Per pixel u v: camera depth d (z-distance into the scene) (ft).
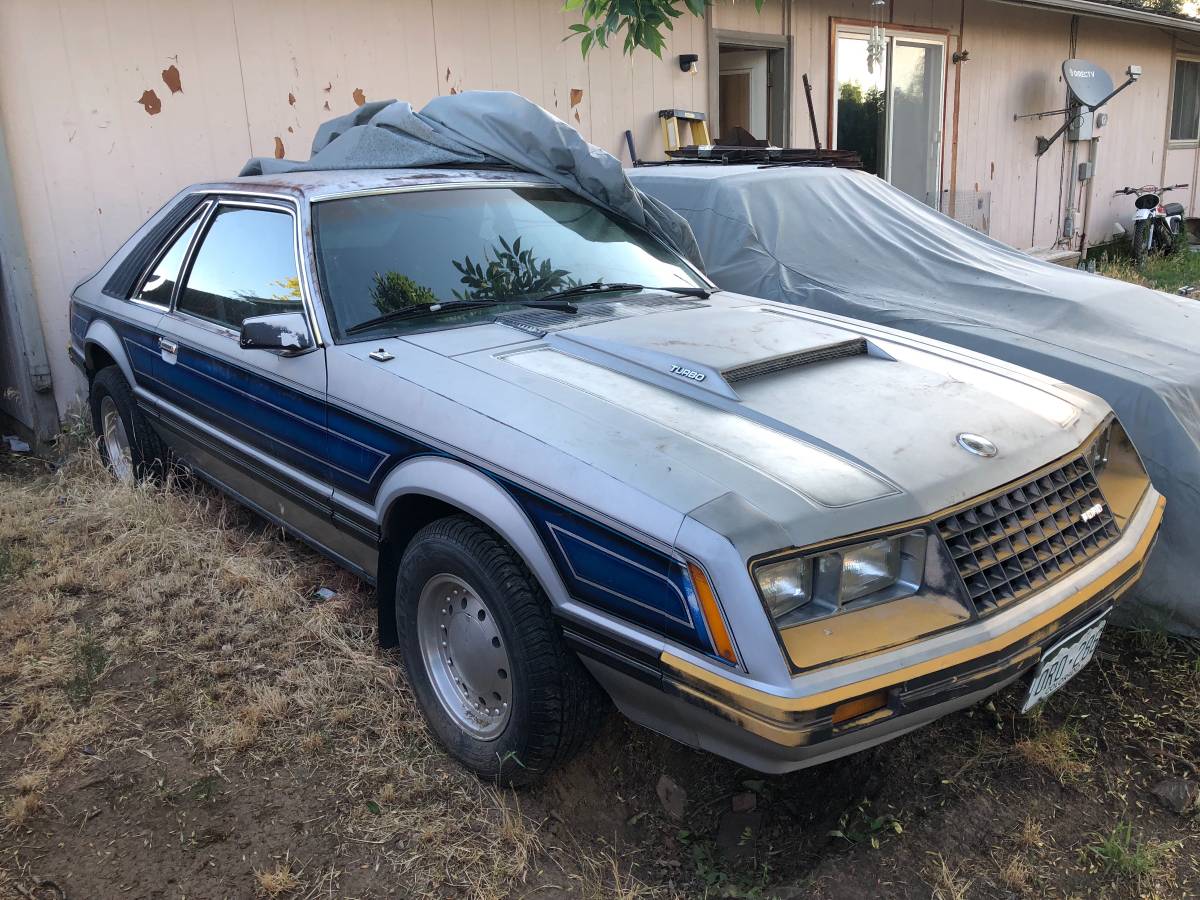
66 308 19.57
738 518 7.27
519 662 8.69
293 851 8.63
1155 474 11.89
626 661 7.80
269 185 12.81
